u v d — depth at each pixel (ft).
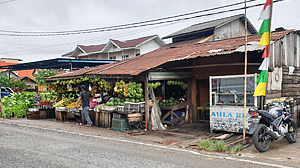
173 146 23.15
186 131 31.27
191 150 21.47
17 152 19.94
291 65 33.73
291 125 24.72
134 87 31.45
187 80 37.99
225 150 21.17
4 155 19.01
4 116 43.29
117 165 16.84
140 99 32.19
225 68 33.45
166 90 39.01
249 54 30.71
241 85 28.35
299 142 25.09
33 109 43.11
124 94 31.76
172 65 36.06
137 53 97.71
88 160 17.97
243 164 17.37
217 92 29.99
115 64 44.19
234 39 39.04
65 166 16.51
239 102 28.73
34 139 25.52
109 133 29.68
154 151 21.09
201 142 22.49
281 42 30.83
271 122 22.13
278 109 23.70
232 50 28.12
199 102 38.60
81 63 66.90
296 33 35.01
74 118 39.17
